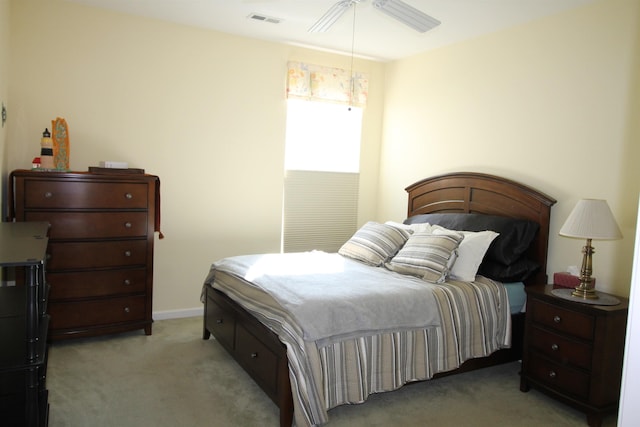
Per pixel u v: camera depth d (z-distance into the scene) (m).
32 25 3.45
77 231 3.30
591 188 3.00
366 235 3.68
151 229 3.58
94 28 3.64
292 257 3.58
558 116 3.21
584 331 2.55
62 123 3.41
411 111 4.61
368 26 3.77
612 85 2.89
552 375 2.72
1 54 2.89
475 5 3.15
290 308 2.36
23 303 2.03
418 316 2.63
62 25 3.54
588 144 3.02
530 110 3.41
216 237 4.28
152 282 3.63
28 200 3.13
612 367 2.51
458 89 4.04
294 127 4.59
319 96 4.56
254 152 4.38
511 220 3.31
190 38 4.00
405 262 3.18
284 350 2.30
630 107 2.80
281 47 4.40
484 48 3.79
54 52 3.53
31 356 1.46
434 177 4.18
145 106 3.88
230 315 3.06
